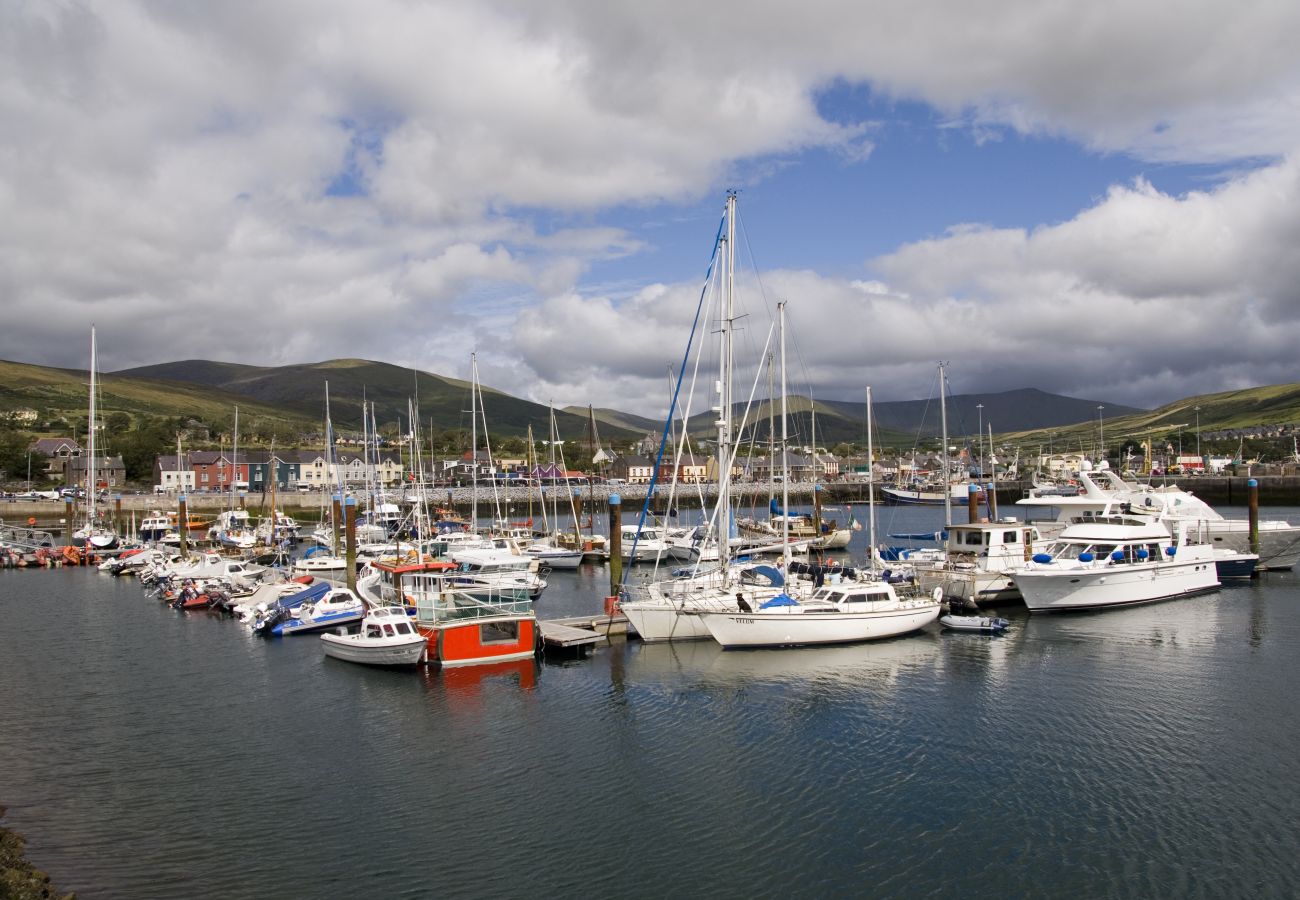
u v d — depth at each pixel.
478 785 28.91
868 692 37.97
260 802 27.77
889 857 23.72
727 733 33.25
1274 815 25.67
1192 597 58.66
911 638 47.75
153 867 23.58
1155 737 32.00
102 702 38.38
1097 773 28.88
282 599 56.84
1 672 43.66
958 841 24.52
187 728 34.81
